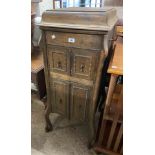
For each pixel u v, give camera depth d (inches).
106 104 44.3
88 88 45.6
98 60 39.8
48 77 49.9
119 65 39.1
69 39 40.3
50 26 39.9
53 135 62.2
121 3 66.8
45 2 80.0
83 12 37.3
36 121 68.4
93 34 36.9
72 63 43.6
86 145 58.2
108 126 57.6
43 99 76.2
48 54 45.8
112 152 52.1
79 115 52.7
